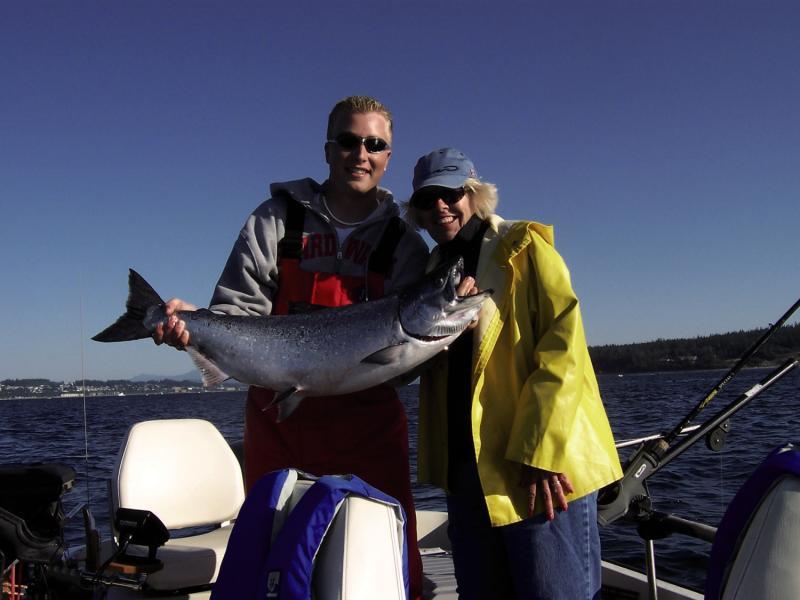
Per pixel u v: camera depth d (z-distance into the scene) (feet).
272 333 10.51
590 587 8.79
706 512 20.12
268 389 11.41
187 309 10.73
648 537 10.35
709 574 6.28
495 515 8.75
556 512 8.66
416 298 9.82
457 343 10.12
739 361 10.37
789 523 5.71
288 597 6.53
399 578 7.05
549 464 8.36
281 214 11.45
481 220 10.31
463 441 9.64
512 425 9.16
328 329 10.36
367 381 10.39
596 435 8.79
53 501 11.51
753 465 27.02
